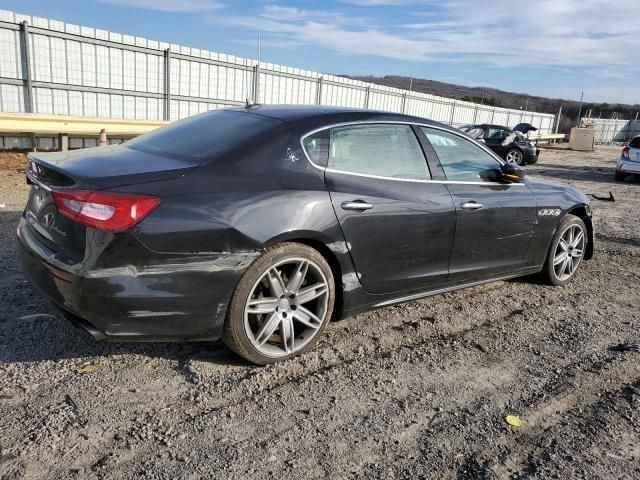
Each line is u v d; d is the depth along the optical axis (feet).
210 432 8.56
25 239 10.62
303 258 10.67
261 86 59.47
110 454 7.88
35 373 9.91
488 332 13.32
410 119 13.12
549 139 122.01
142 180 9.41
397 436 8.81
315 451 8.29
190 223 9.35
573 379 11.11
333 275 11.48
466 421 9.36
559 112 145.79
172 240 9.25
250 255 9.93
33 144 38.29
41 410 8.80
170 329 9.62
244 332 10.21
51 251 9.68
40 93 40.73
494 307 15.06
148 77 48.01
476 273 14.23
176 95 50.72
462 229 13.30
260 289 10.52
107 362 10.51
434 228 12.68
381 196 11.73
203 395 9.59
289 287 10.68
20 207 23.36
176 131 12.41
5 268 15.12
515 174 14.39
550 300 15.96
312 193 10.71
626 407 10.11
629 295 16.93
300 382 10.28
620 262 20.94
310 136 11.23
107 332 9.27
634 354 12.44
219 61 53.78
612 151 117.50
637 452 8.75
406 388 10.35
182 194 9.48
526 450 8.64
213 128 11.78
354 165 11.71
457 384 10.64
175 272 9.37
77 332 11.58
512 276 15.60
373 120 12.33
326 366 11.00
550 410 9.89
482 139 65.26
